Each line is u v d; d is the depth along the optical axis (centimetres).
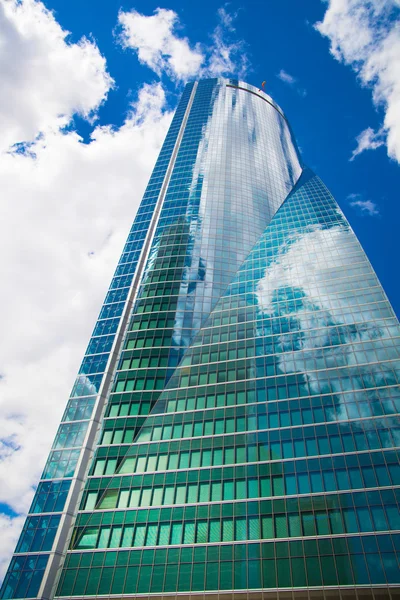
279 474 5688
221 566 5003
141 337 8319
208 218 11225
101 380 7631
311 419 6212
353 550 4769
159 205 11775
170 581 5003
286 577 4753
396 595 4388
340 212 11212
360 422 5969
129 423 6894
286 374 6988
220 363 7538
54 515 5844
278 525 5197
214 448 6253
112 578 5141
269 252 10106
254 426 6369
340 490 5316
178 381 7400
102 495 6031
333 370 6819
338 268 8950
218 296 9138
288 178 14438
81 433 6856
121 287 9519
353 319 7625
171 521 5569
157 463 6269
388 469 5375
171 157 13725
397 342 7000
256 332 7944
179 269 9738
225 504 5575
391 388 6306
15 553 5500
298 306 8238
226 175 12962
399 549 4669
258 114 16962
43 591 5100
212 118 15750
